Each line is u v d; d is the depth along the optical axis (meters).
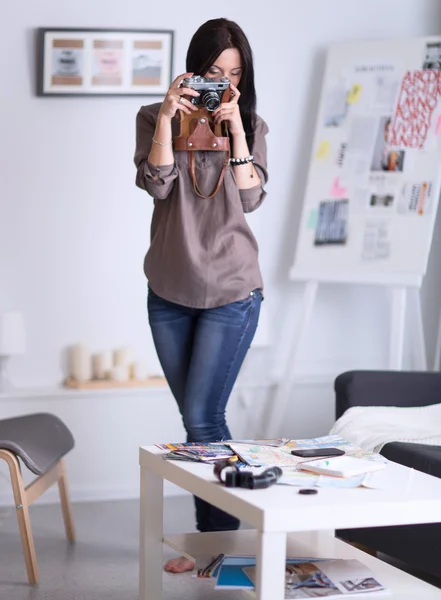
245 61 2.26
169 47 3.46
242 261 2.28
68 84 3.39
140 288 3.53
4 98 3.38
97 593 2.27
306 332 3.44
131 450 3.34
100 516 3.06
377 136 3.41
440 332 3.71
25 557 2.34
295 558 1.85
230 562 1.79
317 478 1.72
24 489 2.35
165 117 2.20
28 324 3.43
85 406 3.29
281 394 3.44
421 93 3.38
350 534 2.52
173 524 2.96
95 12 3.43
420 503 1.61
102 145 3.46
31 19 3.38
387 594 1.67
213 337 2.27
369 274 3.34
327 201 3.45
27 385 3.43
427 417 2.57
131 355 3.45
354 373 2.70
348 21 3.69
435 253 3.83
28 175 3.41
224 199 2.27
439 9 3.77
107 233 3.49
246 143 2.31
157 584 2.01
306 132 3.68
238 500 1.59
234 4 3.57
